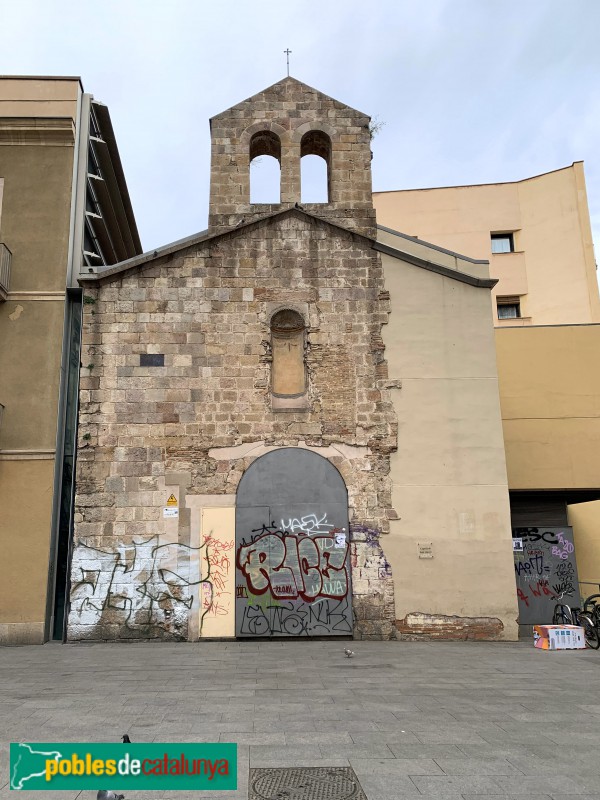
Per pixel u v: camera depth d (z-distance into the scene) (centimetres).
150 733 646
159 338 1422
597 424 1745
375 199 2750
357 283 1472
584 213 2566
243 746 611
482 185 2734
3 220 1483
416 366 1438
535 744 623
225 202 1519
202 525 1345
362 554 1348
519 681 929
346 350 1441
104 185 1825
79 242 1545
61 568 1355
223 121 1569
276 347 1477
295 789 512
